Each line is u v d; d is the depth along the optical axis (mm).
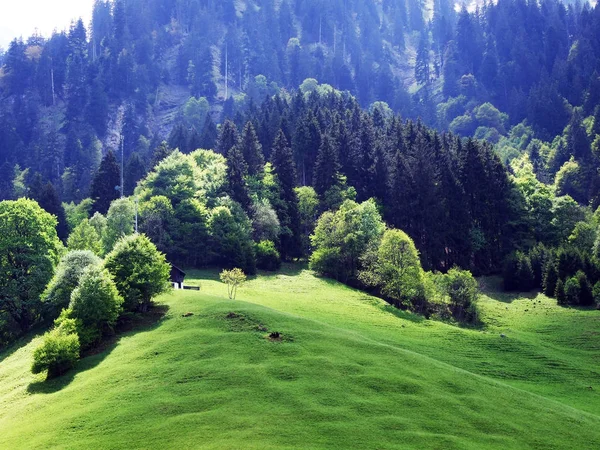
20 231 82812
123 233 101938
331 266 111750
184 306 68812
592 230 125375
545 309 101250
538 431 44281
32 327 78312
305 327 60375
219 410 43062
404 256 96500
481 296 110312
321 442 39094
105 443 39906
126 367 52812
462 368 64062
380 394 46625
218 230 115438
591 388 62250
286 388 46312
